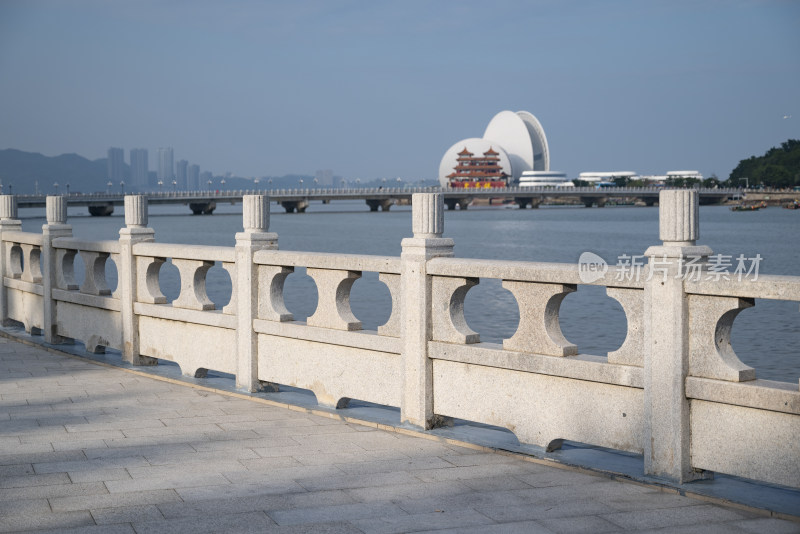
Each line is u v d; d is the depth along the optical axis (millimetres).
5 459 6078
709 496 5062
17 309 12703
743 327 23453
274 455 6211
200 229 104125
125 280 9812
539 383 6043
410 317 6785
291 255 7703
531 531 4582
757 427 4934
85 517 4797
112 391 8617
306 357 7781
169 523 4699
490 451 6266
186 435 6816
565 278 5754
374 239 86188
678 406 5230
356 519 4773
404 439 6680
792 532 4551
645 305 5359
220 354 8719
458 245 74875
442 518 4793
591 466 5742
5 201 12906
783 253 59594
